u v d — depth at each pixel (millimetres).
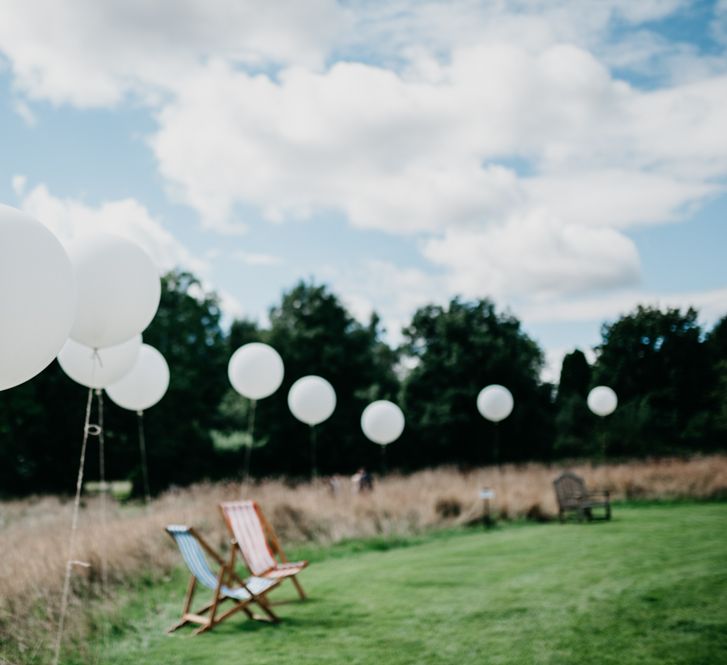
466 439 34125
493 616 5828
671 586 6594
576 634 5207
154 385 9148
